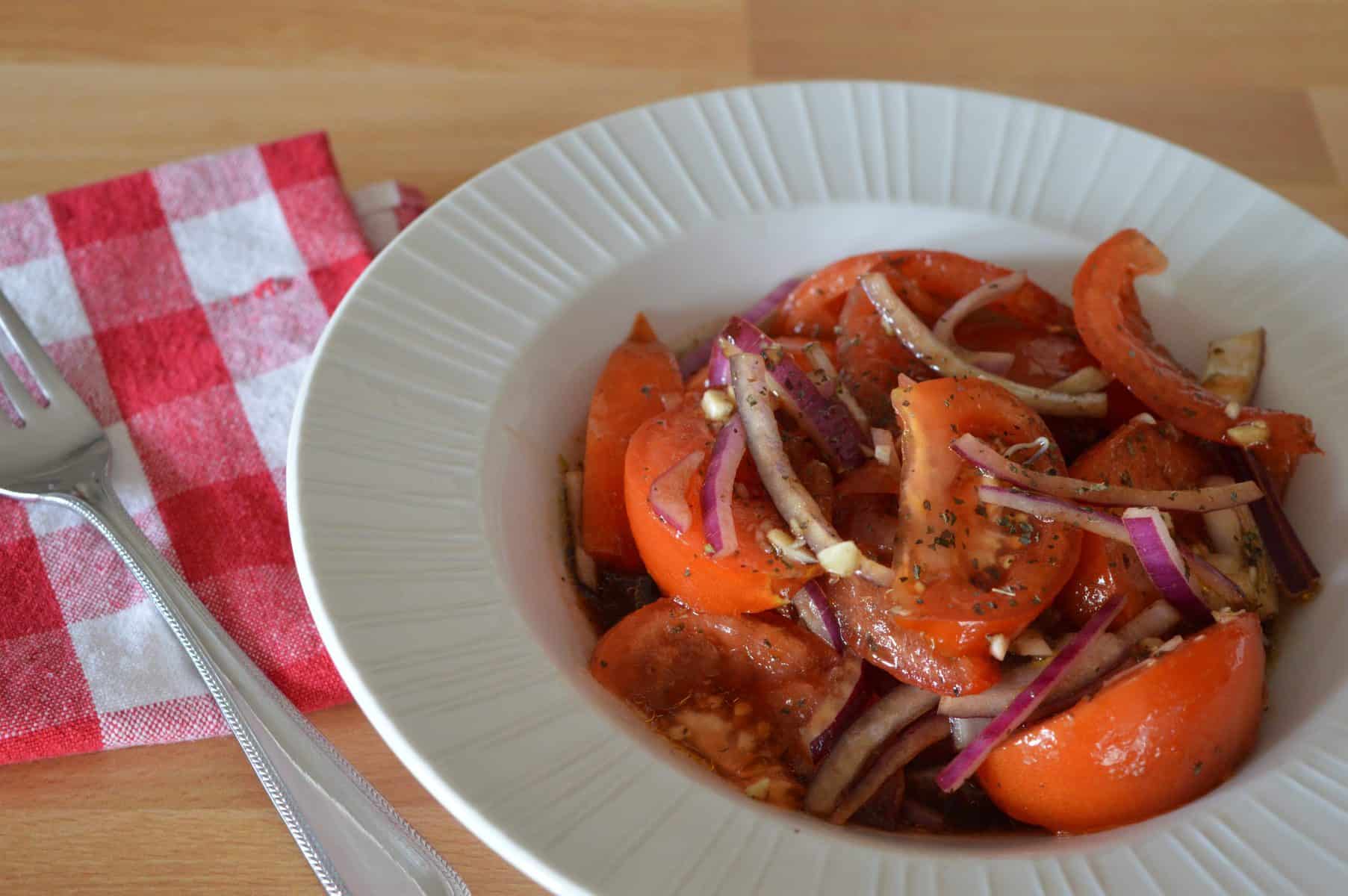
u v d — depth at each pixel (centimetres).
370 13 61
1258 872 40
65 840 43
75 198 54
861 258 50
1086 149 53
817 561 43
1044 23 64
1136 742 42
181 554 47
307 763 43
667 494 44
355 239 53
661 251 50
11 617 46
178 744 45
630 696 44
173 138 57
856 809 44
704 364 51
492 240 49
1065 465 46
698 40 62
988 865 40
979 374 48
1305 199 58
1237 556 46
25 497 47
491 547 44
